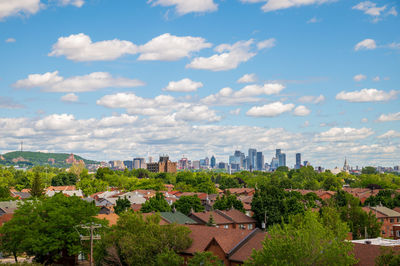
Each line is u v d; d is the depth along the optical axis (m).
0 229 78.44
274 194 121.00
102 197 183.50
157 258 63.06
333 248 47.31
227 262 61.94
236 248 62.62
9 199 147.50
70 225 75.88
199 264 59.25
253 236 65.50
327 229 51.19
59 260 82.56
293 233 48.31
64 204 81.75
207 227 72.31
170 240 66.38
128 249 65.00
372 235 93.62
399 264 44.66
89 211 79.69
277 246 46.78
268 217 113.69
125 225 70.25
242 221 110.75
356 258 53.72
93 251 70.31
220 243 63.31
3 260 91.00
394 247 56.00
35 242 73.19
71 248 74.50
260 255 47.94
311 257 46.97
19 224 77.31
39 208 78.12
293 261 46.28
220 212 112.00
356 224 93.88
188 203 124.12
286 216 115.19
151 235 66.88
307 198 167.88
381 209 132.62
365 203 152.12
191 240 67.81
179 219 101.38
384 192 164.38
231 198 131.38
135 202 164.00
